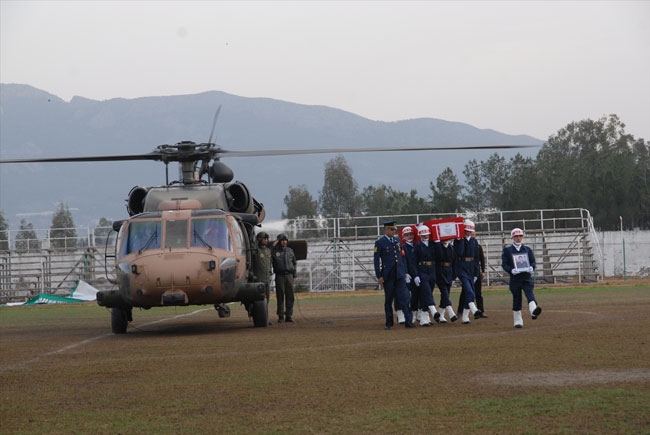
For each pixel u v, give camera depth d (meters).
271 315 30.88
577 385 11.73
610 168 96.00
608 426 9.29
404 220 97.69
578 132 126.88
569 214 90.62
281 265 26.66
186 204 23.97
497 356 14.92
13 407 11.48
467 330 20.56
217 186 25.31
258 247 26.12
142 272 22.12
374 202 139.12
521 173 93.38
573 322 21.67
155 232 23.00
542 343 16.69
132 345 19.59
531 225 90.06
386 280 21.91
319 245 61.06
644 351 15.02
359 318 27.58
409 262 22.34
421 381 12.48
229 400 11.50
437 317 23.59
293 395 11.71
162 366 15.19
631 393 10.98
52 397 12.20
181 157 26.02
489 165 96.94
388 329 21.92
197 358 16.25
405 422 9.78
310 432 9.47
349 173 143.00
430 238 23.17
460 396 11.22
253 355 16.41
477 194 97.31
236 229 23.66
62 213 140.88
